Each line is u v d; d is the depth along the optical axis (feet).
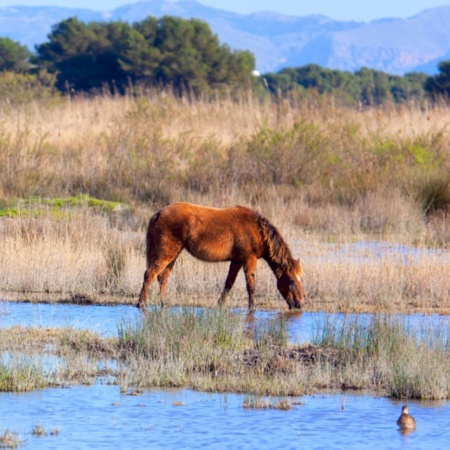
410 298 194.90
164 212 179.32
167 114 403.34
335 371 135.44
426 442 107.14
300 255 225.35
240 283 202.80
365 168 327.06
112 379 130.31
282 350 143.95
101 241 224.94
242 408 118.73
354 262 209.67
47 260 203.62
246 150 337.93
